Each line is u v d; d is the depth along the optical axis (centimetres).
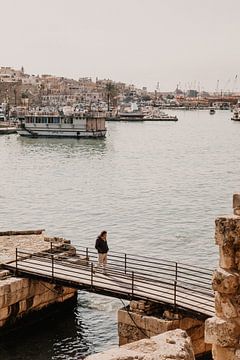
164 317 2767
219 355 1259
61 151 14362
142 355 1091
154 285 3012
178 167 11500
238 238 1259
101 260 3400
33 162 12256
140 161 12562
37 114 18100
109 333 3312
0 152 14188
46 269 3388
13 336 3256
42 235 4319
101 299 3853
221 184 9238
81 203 7681
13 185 9294
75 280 3178
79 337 3259
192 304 2730
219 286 1262
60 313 3594
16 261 3388
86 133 17125
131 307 2870
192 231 5981
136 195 8256
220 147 16050
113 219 6638
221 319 1260
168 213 6925
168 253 5178
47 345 3159
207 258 5000
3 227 6322
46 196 8269
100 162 12294
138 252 5219
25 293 3334
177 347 1143
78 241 5656
